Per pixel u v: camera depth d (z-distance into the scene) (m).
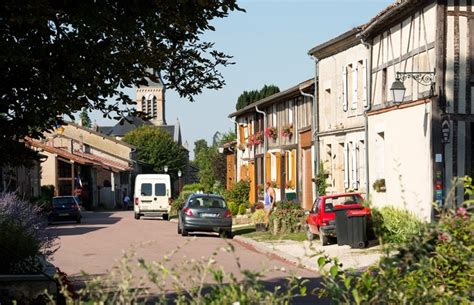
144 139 102.19
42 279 11.49
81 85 8.60
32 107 8.47
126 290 4.70
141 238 28.47
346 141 29.78
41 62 8.35
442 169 20.52
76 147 80.81
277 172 41.97
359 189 28.12
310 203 36.28
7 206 14.56
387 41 24.86
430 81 20.84
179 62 9.72
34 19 7.59
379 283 5.08
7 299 10.16
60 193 67.44
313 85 34.38
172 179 103.25
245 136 51.94
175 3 8.45
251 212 41.25
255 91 63.19
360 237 20.22
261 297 4.59
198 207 29.45
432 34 20.95
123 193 83.88
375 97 26.17
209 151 80.94
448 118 20.58
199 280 5.09
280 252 20.69
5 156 9.12
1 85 8.48
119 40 8.53
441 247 5.96
